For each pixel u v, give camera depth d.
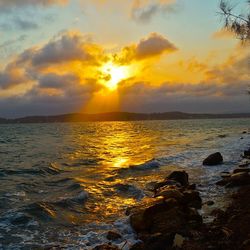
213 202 15.51
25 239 12.24
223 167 25.64
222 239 10.64
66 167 29.14
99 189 19.64
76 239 12.19
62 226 13.60
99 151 42.16
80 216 14.88
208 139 54.62
